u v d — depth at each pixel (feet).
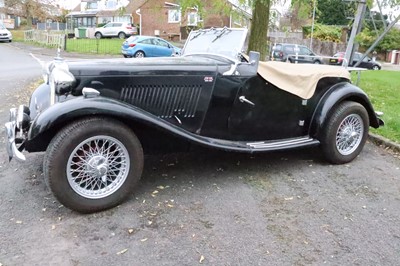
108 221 10.65
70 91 11.37
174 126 12.03
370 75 49.88
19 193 12.15
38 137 10.64
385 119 20.86
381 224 10.73
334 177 13.94
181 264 8.86
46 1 132.16
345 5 40.83
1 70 46.16
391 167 15.02
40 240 9.71
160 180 13.32
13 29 157.48
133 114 11.00
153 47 69.67
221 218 10.89
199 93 12.80
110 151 11.12
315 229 10.42
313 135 14.88
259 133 14.29
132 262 8.91
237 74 13.09
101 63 11.94
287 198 12.19
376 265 8.93
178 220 10.75
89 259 9.01
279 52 63.93
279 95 14.03
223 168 14.53
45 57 65.46
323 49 109.19
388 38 125.29
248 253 9.30
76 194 10.64
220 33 14.76
